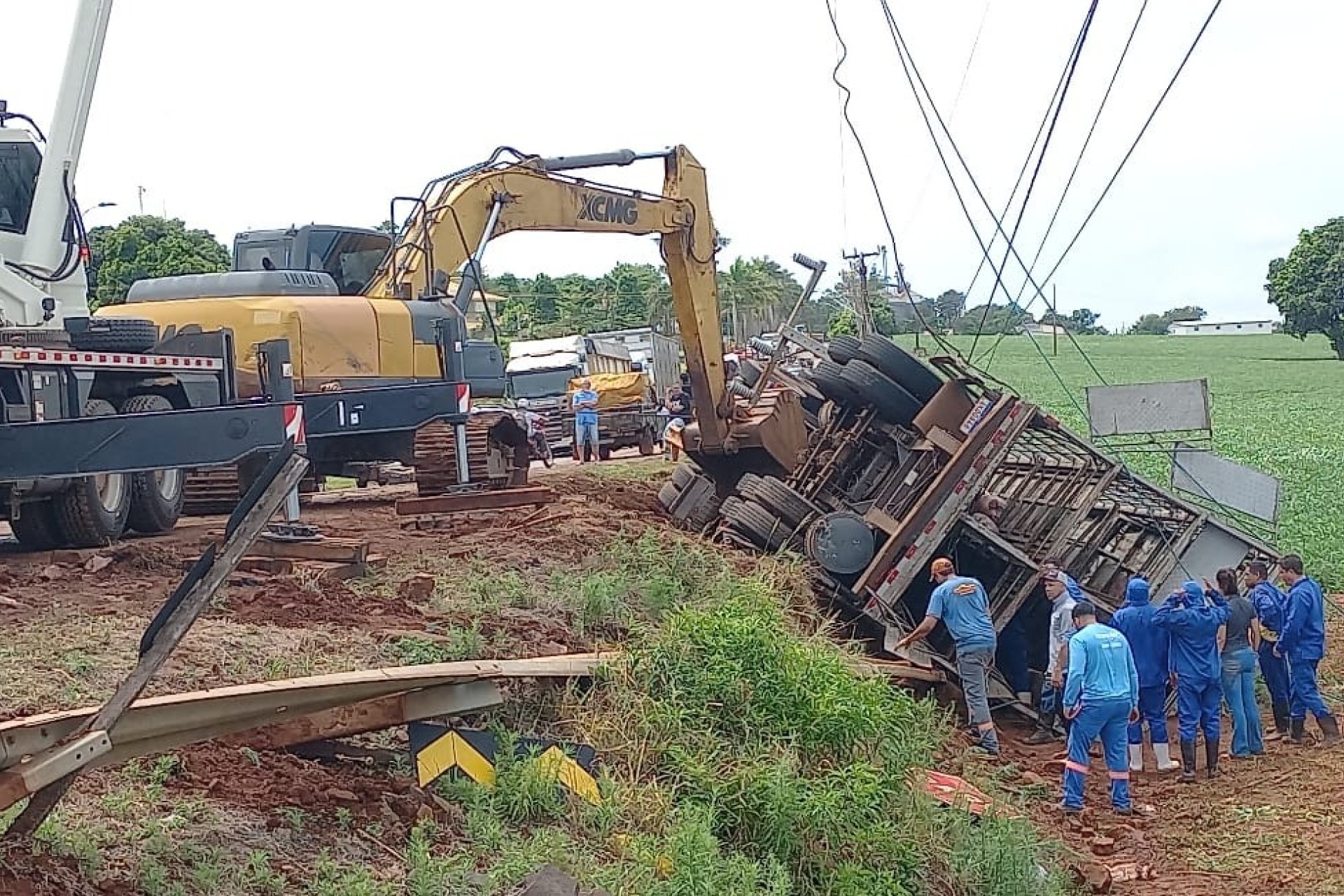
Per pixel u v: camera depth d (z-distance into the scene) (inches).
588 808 293.9
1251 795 471.8
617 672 357.1
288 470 196.4
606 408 1346.0
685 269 699.4
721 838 319.0
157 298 607.5
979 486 557.3
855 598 558.3
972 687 510.3
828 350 629.6
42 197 443.5
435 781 287.1
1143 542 606.9
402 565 459.8
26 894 188.7
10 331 414.9
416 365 605.6
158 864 214.4
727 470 706.2
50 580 393.7
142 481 496.7
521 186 630.5
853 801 335.9
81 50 448.5
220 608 364.8
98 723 194.9
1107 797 474.0
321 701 262.5
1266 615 544.4
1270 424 2166.6
